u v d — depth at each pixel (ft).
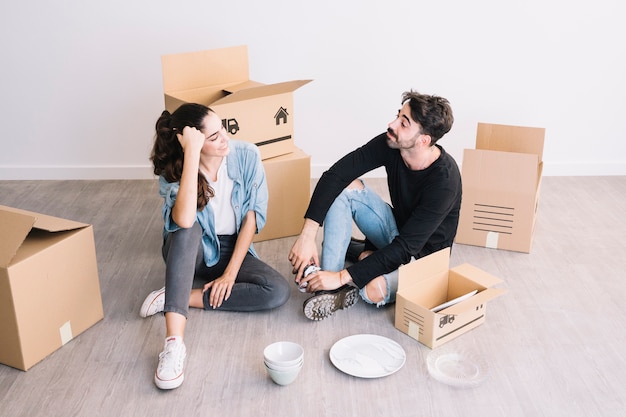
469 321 7.66
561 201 11.17
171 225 7.41
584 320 7.93
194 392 6.70
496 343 7.50
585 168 12.15
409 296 7.69
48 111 11.43
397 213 8.38
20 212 7.13
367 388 6.77
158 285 8.60
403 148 7.58
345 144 11.93
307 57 11.34
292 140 9.57
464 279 7.83
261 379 6.89
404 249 7.61
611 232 10.11
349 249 9.09
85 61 11.14
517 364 7.15
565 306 8.21
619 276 8.89
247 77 10.10
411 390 6.75
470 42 11.32
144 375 6.93
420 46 11.32
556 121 11.85
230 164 7.86
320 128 11.81
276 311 8.05
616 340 7.57
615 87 11.60
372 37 11.24
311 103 11.64
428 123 7.32
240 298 7.84
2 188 11.44
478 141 10.20
